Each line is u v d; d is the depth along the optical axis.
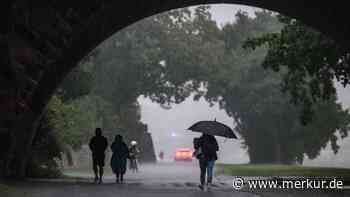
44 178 49.88
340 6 46.06
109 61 121.44
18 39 38.81
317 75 63.59
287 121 123.00
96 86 121.19
